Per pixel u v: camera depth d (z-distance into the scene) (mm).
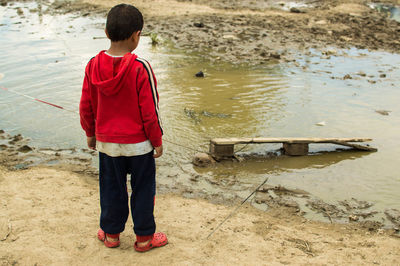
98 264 3021
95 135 3004
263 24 13445
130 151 2812
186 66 9109
